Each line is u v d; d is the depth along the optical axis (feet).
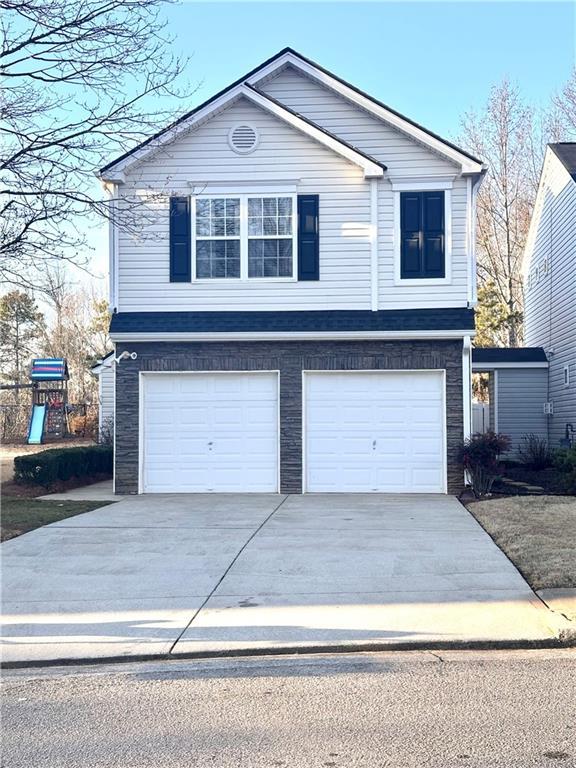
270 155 54.49
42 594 28.48
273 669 21.36
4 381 143.84
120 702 19.04
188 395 54.39
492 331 111.24
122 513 44.57
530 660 21.80
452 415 52.65
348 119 55.93
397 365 52.80
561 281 72.64
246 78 55.21
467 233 53.62
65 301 157.58
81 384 154.20
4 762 15.74
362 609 26.09
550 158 75.82
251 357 53.67
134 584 29.58
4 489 55.06
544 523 38.29
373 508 46.21
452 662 21.71
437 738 16.44
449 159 53.67
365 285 53.88
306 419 53.67
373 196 53.98
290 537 37.19
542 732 16.69
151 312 54.44
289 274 54.19
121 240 54.70
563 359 71.87
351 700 18.79
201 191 54.60
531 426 77.97
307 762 15.43
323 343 53.36
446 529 38.75
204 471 54.13
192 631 24.34
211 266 54.49
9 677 21.26
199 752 16.02
